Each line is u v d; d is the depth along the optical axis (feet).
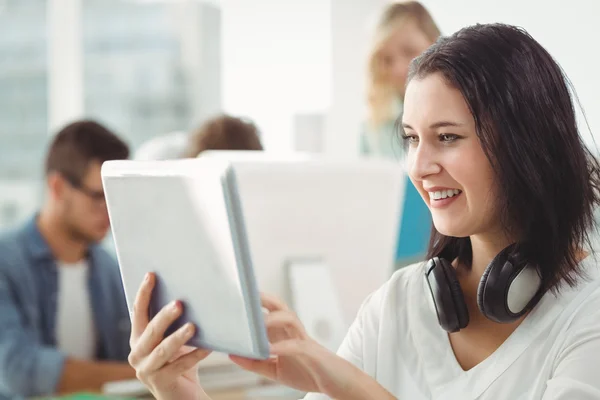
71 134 10.50
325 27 15.94
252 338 4.04
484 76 4.26
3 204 19.75
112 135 10.69
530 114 4.27
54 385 9.95
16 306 10.43
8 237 10.71
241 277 3.92
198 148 12.47
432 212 4.56
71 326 10.82
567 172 4.39
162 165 4.15
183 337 4.36
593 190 4.57
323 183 8.33
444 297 4.68
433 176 4.44
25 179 19.79
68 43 19.83
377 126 12.67
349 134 15.51
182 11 19.40
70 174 10.44
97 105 19.89
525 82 4.28
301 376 4.83
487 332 4.77
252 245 8.02
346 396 4.64
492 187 4.35
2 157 19.76
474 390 4.63
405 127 4.62
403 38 11.98
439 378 4.86
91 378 9.99
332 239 8.43
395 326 5.24
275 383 9.12
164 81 19.65
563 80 4.45
